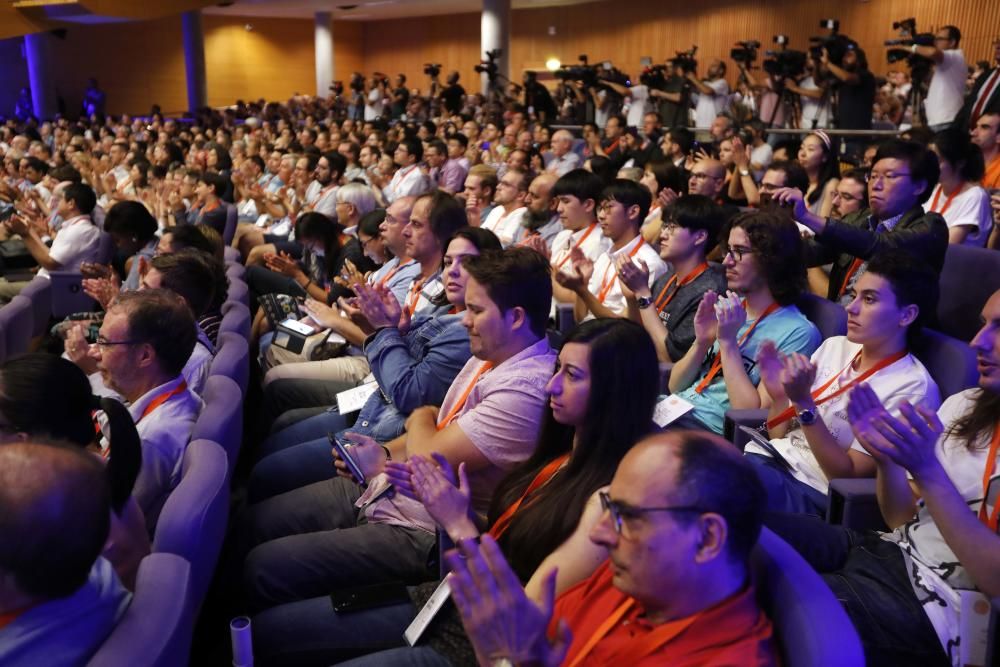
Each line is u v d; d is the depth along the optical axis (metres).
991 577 1.40
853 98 7.35
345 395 2.82
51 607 1.23
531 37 20.44
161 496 2.12
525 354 2.03
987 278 2.92
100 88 23.02
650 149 7.16
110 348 2.16
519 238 5.15
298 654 1.77
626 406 1.55
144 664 1.19
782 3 15.23
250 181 8.27
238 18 24.06
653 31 17.92
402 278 3.61
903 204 3.25
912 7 13.15
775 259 2.60
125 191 8.79
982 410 1.70
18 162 9.49
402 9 21.77
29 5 14.72
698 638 1.11
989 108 5.04
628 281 3.05
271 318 4.03
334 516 2.32
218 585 2.46
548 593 1.09
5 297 5.31
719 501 1.10
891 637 1.53
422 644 1.65
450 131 11.00
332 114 17.62
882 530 1.85
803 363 1.94
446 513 1.63
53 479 1.20
